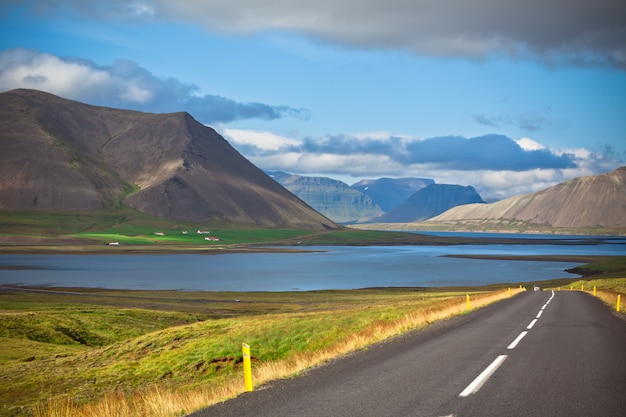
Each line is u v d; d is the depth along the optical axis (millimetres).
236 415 9938
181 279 135500
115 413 13430
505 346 17859
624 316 29984
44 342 47906
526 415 9039
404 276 143125
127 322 58906
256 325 36938
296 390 11883
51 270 163000
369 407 9859
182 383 26016
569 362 14555
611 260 177375
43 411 21812
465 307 36531
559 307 37406
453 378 12375
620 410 9344
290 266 184250
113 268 173375
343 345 20125
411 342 19734
